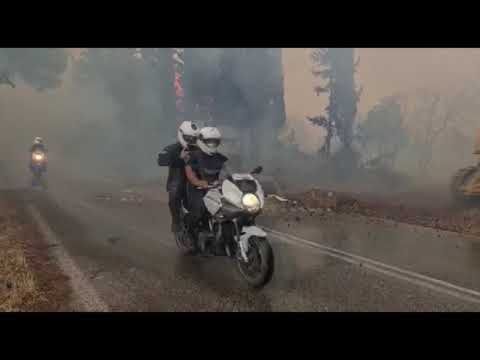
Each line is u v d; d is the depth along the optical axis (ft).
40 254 18.28
